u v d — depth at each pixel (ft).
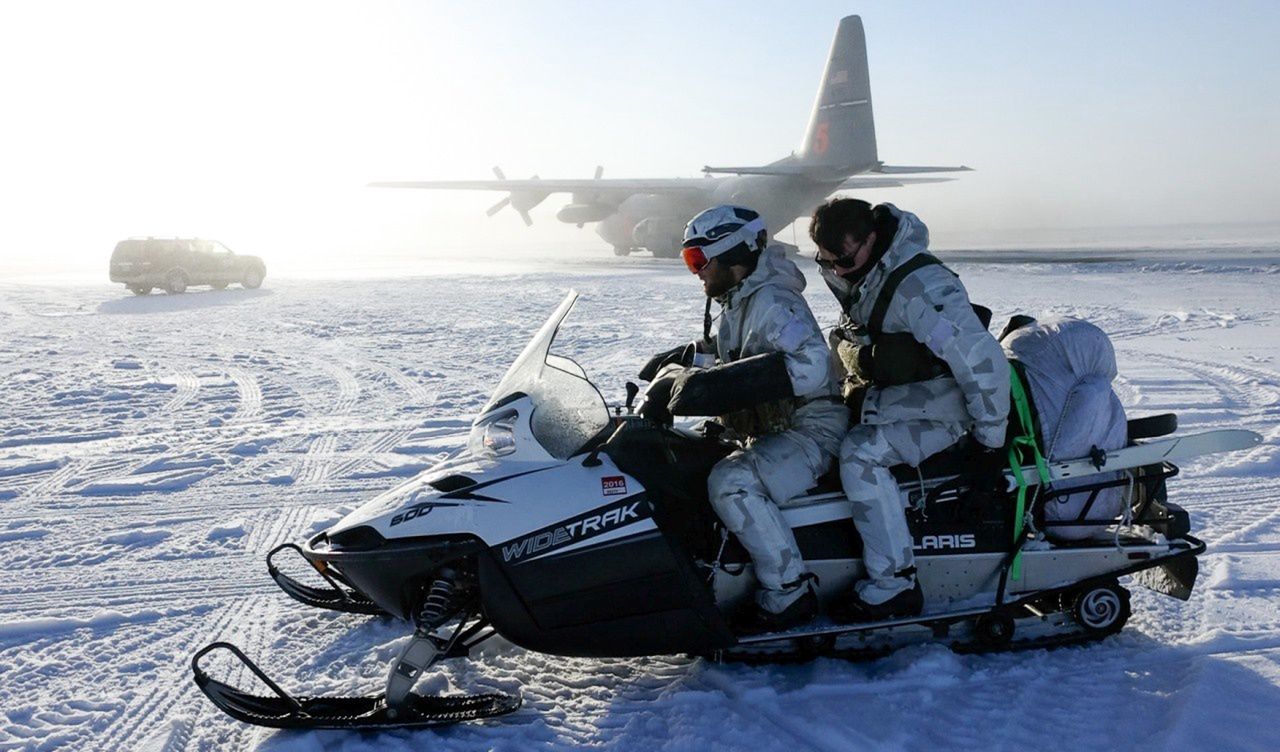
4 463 21.89
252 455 22.50
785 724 9.98
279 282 90.33
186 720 10.42
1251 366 30.63
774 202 108.68
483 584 10.16
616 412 12.41
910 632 11.66
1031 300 52.11
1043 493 11.28
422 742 9.89
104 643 12.50
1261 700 10.09
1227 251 107.24
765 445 10.76
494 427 10.86
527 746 9.77
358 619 13.19
